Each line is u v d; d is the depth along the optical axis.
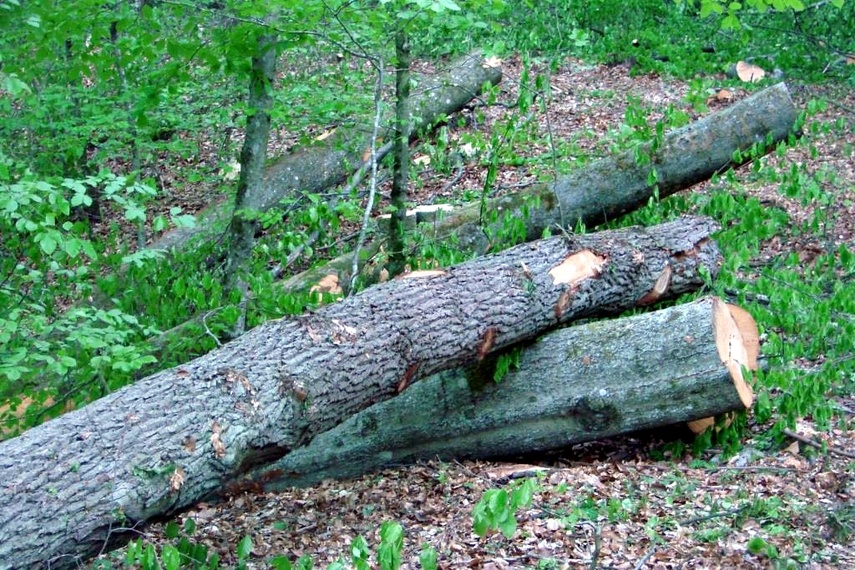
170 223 9.37
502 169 9.86
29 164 7.24
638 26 14.19
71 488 3.55
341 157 9.36
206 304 6.31
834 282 6.91
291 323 4.55
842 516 4.30
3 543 3.35
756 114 7.17
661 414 5.22
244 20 5.76
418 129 8.52
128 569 4.35
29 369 4.52
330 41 6.26
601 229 7.56
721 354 5.18
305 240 6.80
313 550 4.59
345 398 4.51
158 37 6.14
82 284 6.03
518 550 4.25
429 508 4.91
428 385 5.43
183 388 4.04
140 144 7.85
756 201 7.29
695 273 5.96
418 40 10.85
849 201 7.95
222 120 8.04
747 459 5.20
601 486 4.95
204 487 3.92
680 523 4.39
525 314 5.29
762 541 4.01
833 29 12.86
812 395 5.18
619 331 5.40
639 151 7.11
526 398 5.38
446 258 6.54
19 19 5.39
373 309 4.80
